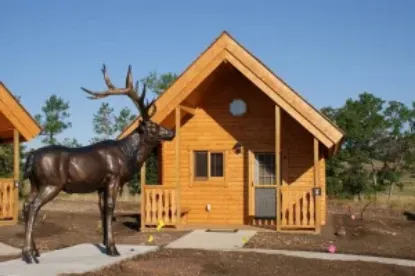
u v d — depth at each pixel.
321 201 18.84
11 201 18.52
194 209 19.22
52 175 10.71
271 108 18.95
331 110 36.66
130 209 27.31
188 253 12.50
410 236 16.72
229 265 11.09
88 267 10.41
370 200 30.55
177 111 17.08
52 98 42.88
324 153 18.97
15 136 18.72
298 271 10.88
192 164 19.28
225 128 19.20
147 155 11.98
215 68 16.84
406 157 35.59
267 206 18.84
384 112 36.06
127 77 11.67
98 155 11.25
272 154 18.95
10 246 13.98
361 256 12.84
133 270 10.41
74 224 18.77
